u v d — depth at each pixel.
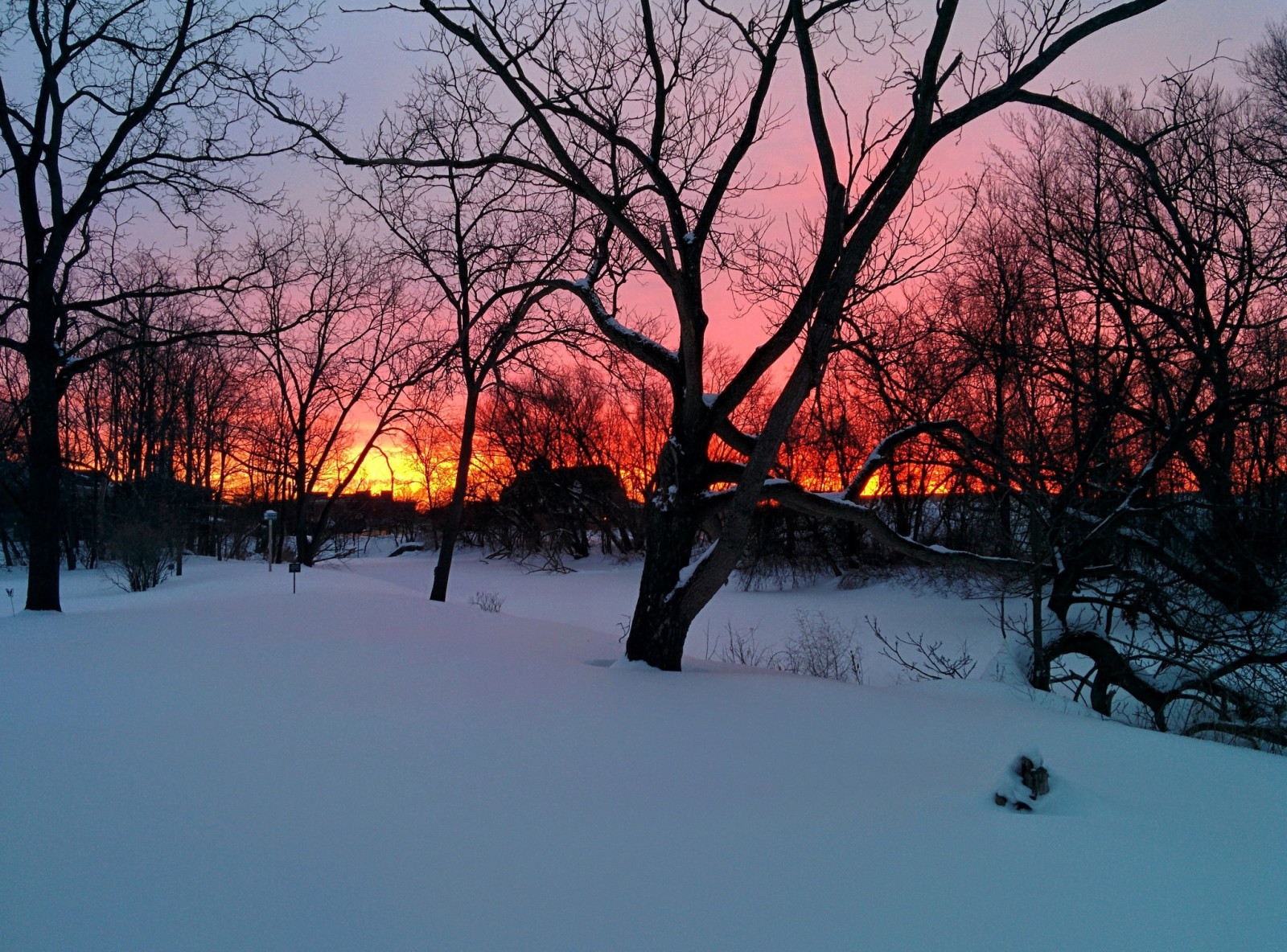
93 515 43.31
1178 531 15.35
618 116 11.00
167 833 3.87
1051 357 14.95
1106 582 16.77
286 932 2.98
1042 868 3.75
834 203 8.60
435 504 56.88
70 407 42.41
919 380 15.34
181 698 6.60
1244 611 13.90
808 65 8.40
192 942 2.89
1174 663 11.62
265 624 11.16
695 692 7.70
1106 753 6.10
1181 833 4.32
